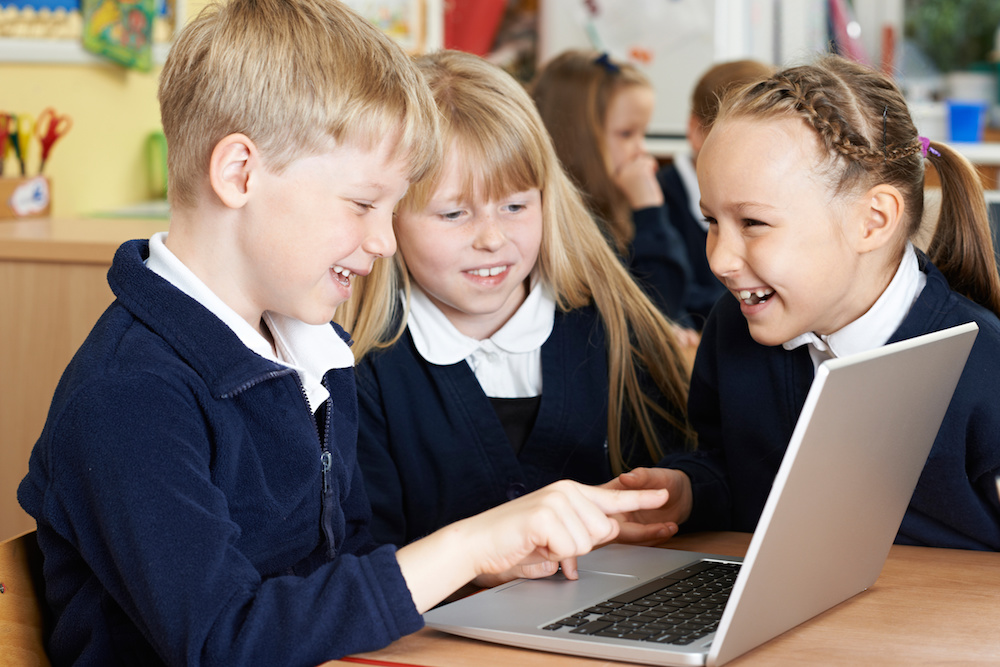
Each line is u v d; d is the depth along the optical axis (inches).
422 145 36.7
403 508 54.6
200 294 35.4
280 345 40.5
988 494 44.0
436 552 31.1
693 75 146.3
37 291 67.2
